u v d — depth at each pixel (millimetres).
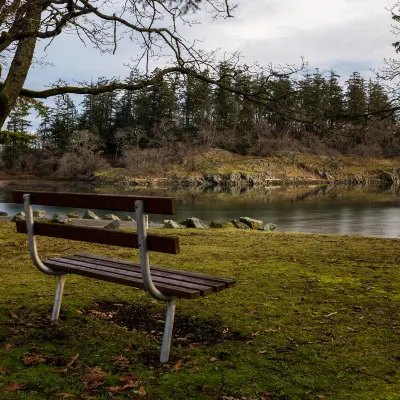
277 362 3232
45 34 5781
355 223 21172
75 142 77750
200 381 2908
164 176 65312
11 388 2746
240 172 62875
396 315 4367
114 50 6875
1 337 3605
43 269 3951
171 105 70188
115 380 2902
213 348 3486
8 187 51625
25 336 3639
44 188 49906
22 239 9008
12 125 82062
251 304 4699
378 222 21516
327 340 3691
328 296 5043
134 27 6559
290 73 6375
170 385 2848
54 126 83250
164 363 3191
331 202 32844
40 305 4484
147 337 3682
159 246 3049
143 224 3086
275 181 62750
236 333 3861
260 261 7109
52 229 3785
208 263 6906
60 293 4086
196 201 34281
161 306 4582
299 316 4324
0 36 6086
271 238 10023
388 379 2959
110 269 3781
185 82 7336
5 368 3035
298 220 22375
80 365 3117
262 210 27391
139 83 6660
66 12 6242
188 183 62531
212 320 4168
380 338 3744
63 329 3809
